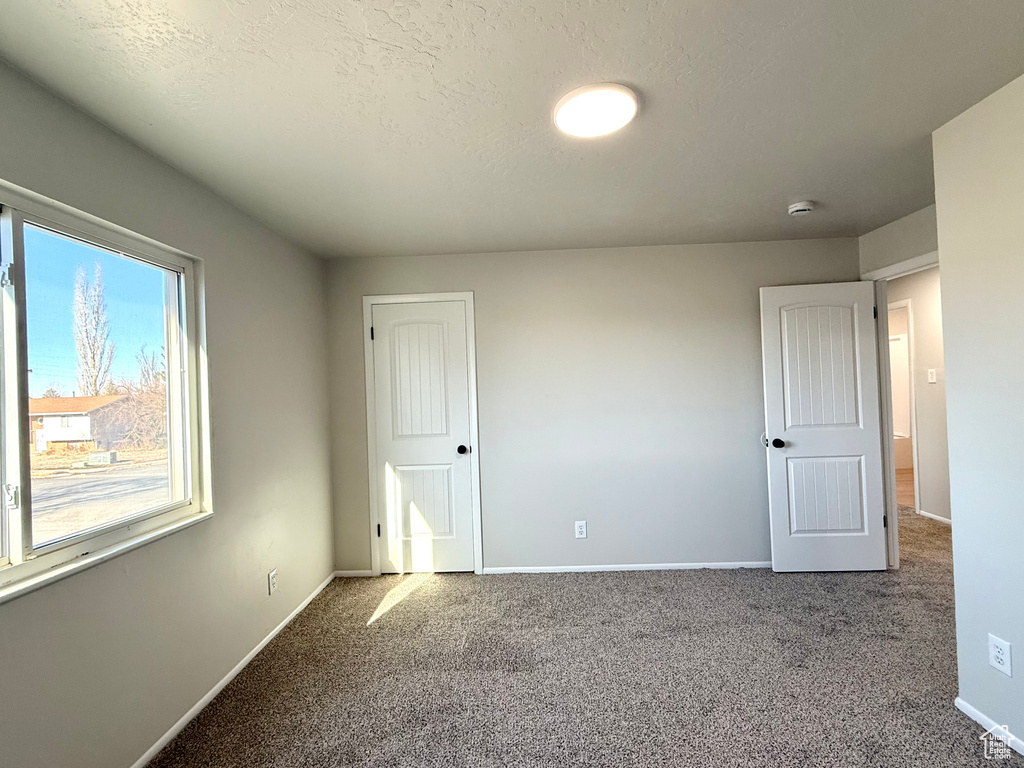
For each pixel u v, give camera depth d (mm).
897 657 2188
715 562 3352
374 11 1145
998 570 1670
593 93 1503
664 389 3369
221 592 2141
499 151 1894
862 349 3189
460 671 2193
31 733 1315
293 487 2844
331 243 3045
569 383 3389
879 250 3094
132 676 1647
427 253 3363
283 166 1948
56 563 1425
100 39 1205
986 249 1664
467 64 1357
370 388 3422
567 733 1776
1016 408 1593
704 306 3354
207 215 2137
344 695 2043
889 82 1518
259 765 1666
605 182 2234
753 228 3018
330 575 3342
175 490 1958
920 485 4453
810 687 1993
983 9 1208
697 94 1549
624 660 2238
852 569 3197
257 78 1390
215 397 2146
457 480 3422
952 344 1800
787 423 3238
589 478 3385
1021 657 1603
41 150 1394
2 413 1341
